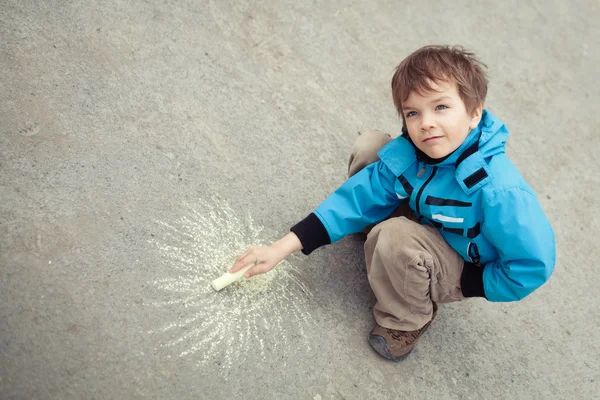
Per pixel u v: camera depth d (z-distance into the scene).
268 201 2.38
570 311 2.44
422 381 2.13
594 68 3.32
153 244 2.13
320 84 2.81
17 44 2.41
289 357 2.03
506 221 1.79
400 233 1.92
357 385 2.05
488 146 1.87
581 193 2.81
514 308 2.39
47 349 1.84
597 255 2.63
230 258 2.20
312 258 2.28
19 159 2.16
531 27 3.38
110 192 2.19
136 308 1.99
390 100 2.88
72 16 2.57
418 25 3.19
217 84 2.62
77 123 2.31
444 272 1.98
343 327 2.16
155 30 2.67
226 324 2.04
